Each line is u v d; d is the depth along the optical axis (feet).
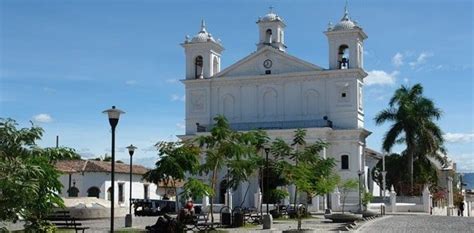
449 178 265.34
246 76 233.96
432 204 211.00
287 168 124.06
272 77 231.91
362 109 231.09
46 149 52.11
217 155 109.09
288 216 149.59
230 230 98.94
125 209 150.92
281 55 232.12
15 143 47.96
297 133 189.57
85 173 224.94
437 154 225.76
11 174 44.37
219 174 209.05
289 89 230.89
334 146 222.69
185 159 89.71
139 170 257.96
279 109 231.09
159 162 88.43
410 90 223.10
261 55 234.79
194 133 235.20
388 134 219.61
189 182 91.50
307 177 114.93
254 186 213.87
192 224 96.68
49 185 50.52
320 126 218.79
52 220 96.07
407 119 215.72
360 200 187.93
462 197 284.20
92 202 138.82
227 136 111.14
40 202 49.34
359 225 112.16
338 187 193.16
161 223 78.38
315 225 116.78
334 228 105.81
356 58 225.56
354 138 220.43
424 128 215.31
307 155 158.92
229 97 236.84
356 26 223.92
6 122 48.08
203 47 241.96
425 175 221.05
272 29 239.71
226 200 180.04
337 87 225.56
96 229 99.55
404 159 229.25
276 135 218.79
